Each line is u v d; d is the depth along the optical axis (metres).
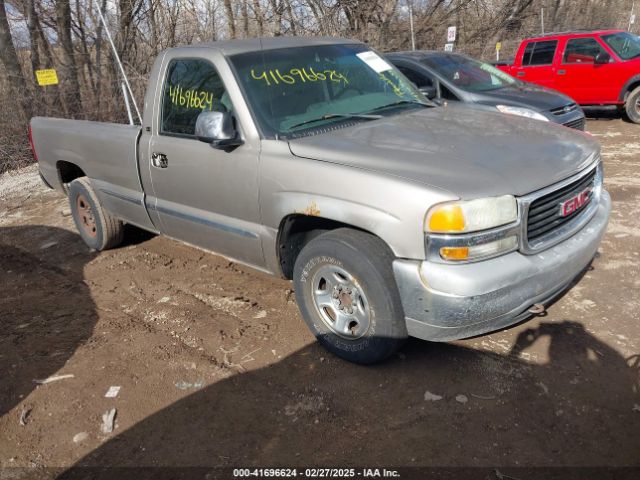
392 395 3.05
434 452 2.64
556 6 19.56
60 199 7.86
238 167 3.59
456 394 3.00
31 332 4.14
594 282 4.02
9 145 10.13
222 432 2.92
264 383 3.27
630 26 21.17
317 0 15.31
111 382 3.42
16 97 10.43
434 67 7.56
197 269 4.98
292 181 3.27
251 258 3.85
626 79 10.09
